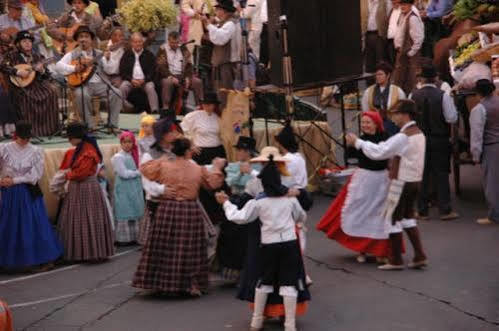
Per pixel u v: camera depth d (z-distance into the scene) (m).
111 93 17.50
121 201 14.76
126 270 13.23
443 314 10.41
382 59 20.50
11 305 11.67
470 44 17.73
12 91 16.59
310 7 16.53
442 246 13.40
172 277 11.45
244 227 11.70
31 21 19.14
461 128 16.47
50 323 10.80
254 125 18.44
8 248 13.29
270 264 9.94
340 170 17.78
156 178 11.64
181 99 19.81
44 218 13.55
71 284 12.60
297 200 10.17
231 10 17.30
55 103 17.05
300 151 18.00
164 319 10.73
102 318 10.91
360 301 11.04
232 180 11.95
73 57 17.34
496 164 14.50
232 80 17.19
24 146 13.50
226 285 12.09
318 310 10.79
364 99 16.06
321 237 14.43
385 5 20.36
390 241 12.30
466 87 16.17
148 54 19.47
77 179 13.69
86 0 20.17
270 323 10.39
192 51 21.31
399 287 11.55
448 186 15.05
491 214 14.60
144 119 15.10
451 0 20.06
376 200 12.55
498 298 10.87
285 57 16.12
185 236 11.48
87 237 13.62
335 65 16.84
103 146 15.41
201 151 15.66
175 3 22.52
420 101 15.04
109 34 20.14
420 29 18.64
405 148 12.08
